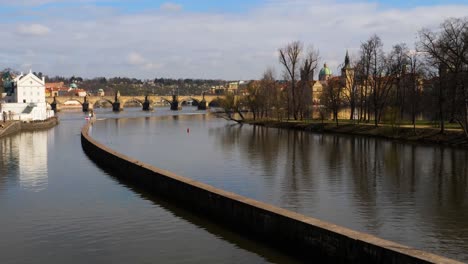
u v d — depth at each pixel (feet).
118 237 128.36
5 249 119.65
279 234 115.03
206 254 114.32
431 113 453.58
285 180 212.43
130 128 596.70
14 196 182.39
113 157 244.42
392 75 446.60
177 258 112.16
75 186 202.18
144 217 147.95
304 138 421.59
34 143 401.90
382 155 294.25
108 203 168.14
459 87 335.88
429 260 81.15
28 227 138.62
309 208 161.89
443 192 184.75
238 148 347.77
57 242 124.77
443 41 341.21
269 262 108.37
